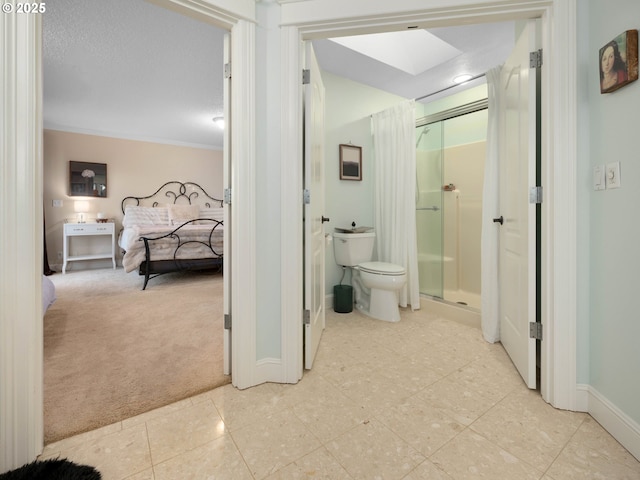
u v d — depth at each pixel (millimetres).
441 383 1608
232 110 1562
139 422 1292
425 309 2918
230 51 1594
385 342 2146
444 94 3402
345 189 3051
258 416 1336
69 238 5070
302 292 1701
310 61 1686
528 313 1533
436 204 3264
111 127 5035
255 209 1575
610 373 1233
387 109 3021
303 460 1088
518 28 2021
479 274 3025
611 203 1232
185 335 2236
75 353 1926
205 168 6215
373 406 1407
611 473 1023
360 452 1124
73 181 5023
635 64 1098
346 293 2818
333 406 1409
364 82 3121
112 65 3031
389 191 3033
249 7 1509
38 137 1068
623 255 1180
